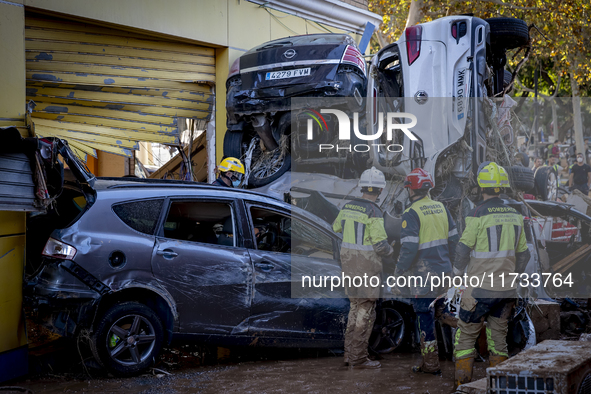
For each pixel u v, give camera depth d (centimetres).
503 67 766
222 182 639
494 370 296
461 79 616
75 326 404
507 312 400
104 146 705
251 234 491
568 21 1691
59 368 453
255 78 689
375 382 425
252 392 396
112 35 698
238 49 825
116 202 433
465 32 619
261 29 867
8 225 431
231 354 528
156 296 446
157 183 474
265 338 480
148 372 441
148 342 437
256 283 476
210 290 454
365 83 692
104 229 421
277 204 513
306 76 663
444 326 511
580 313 642
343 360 512
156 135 761
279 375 446
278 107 679
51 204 429
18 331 436
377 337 518
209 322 455
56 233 410
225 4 806
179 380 425
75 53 664
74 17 644
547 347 342
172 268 441
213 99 823
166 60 760
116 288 414
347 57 670
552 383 283
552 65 2212
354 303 483
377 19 1086
